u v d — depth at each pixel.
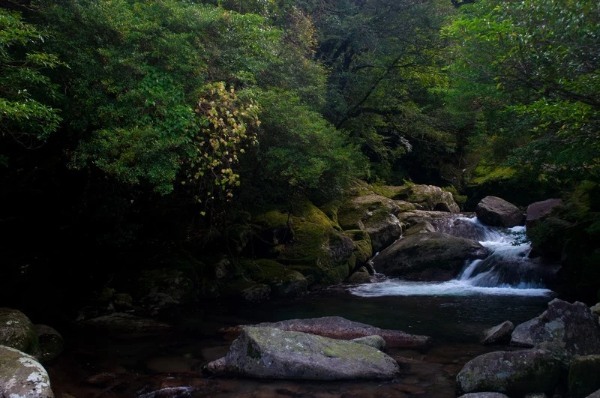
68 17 7.64
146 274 11.29
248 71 10.09
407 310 10.33
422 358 7.17
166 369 6.82
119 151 7.66
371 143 21.44
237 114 9.21
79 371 6.73
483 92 9.75
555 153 9.03
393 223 16.11
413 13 18.59
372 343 7.38
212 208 11.50
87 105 7.72
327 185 13.34
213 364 6.63
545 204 14.29
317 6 18.64
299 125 11.11
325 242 13.73
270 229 13.45
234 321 9.52
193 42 9.23
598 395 4.75
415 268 14.05
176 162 8.05
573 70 7.39
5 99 6.18
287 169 11.13
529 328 7.42
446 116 20.11
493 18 8.49
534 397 5.53
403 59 20.22
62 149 9.15
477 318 9.54
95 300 10.17
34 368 5.18
